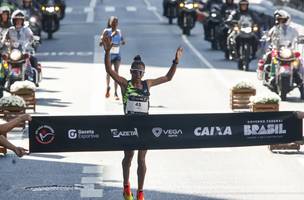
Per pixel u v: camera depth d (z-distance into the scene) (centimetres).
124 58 7062
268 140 2509
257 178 2895
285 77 4775
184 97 4806
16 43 4803
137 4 14838
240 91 4225
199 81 5572
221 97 4794
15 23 4812
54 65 6538
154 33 9756
